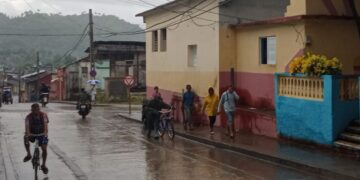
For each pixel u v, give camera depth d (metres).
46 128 11.83
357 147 13.09
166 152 15.66
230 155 14.95
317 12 17.25
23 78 83.19
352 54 17.83
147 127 20.48
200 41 22.92
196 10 23.14
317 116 14.62
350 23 17.73
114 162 13.82
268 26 19.17
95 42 54.19
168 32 26.73
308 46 17.19
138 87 51.97
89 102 28.08
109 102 46.88
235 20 21.39
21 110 34.31
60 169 12.88
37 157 11.63
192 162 13.71
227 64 21.39
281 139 16.53
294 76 15.61
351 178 10.79
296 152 14.20
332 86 14.01
